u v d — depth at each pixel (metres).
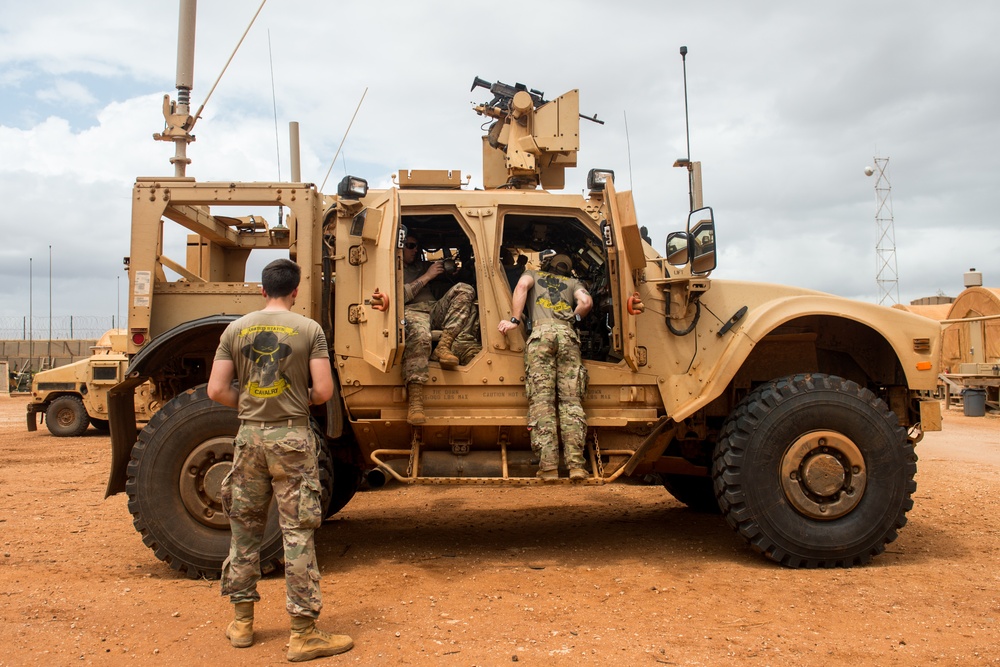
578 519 7.04
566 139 6.48
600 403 5.50
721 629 3.92
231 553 3.80
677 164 5.77
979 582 4.79
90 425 17.41
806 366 5.86
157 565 5.36
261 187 5.40
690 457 6.26
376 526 6.73
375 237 5.26
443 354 5.38
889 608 4.26
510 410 5.43
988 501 7.49
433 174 6.11
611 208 5.19
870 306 5.58
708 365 5.58
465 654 3.60
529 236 6.09
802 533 5.12
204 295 5.48
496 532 6.44
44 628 4.00
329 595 4.52
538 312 5.41
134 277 5.36
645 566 5.20
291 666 3.51
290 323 3.90
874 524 5.17
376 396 5.44
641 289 5.59
